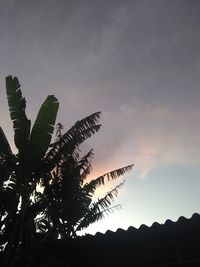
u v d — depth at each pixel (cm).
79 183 891
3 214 805
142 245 738
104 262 773
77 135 884
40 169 842
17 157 830
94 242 782
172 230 700
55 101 845
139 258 730
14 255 743
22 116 838
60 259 803
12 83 855
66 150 867
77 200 848
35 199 841
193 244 680
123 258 751
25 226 795
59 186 843
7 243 755
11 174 825
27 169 818
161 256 706
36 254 773
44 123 830
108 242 769
